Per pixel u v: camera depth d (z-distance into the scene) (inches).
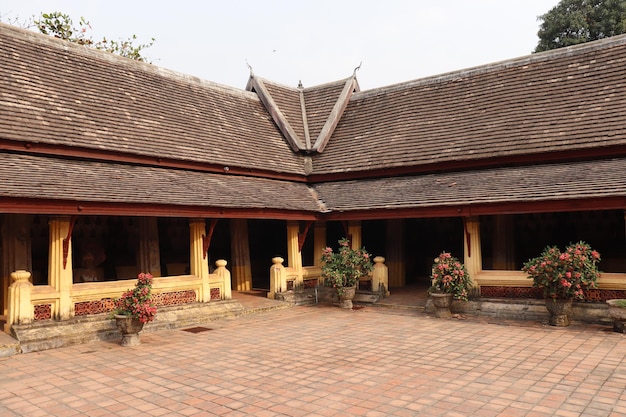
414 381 274.7
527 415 221.1
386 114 733.9
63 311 388.8
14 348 344.8
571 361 309.0
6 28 524.7
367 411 230.4
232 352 350.6
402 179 617.6
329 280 559.2
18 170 395.5
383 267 585.9
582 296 416.2
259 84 792.9
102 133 500.7
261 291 646.5
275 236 779.4
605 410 225.0
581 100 563.2
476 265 503.2
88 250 516.4
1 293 448.5
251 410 235.3
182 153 557.3
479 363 309.3
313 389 264.5
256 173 633.0
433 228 708.0
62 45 568.1
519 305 469.7
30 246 465.1
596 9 1118.4
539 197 440.5
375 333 410.3
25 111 457.7
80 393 263.9
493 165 566.6
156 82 641.0
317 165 706.8
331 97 813.2
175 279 471.8
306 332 418.9
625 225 518.6
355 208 556.4
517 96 621.9
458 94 685.3
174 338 400.8
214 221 491.8
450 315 484.1
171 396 257.6
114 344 378.9
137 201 413.1
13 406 245.4
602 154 500.7
